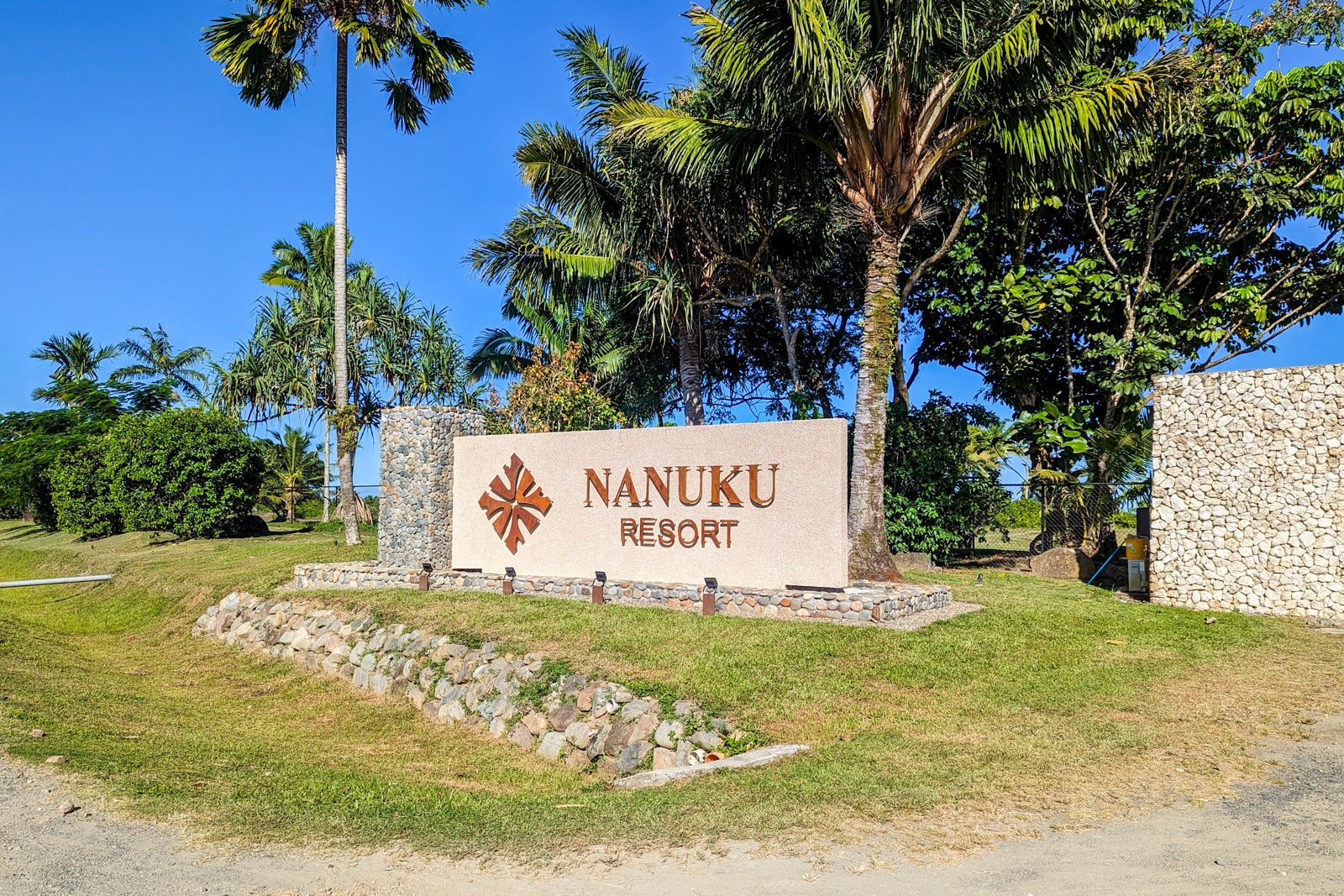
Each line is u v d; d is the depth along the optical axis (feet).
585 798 21.77
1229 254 60.85
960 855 16.26
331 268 102.12
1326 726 24.66
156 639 52.37
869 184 42.91
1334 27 55.93
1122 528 65.31
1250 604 40.75
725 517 38.78
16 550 96.12
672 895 14.82
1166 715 25.76
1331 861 15.71
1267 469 41.06
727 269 64.75
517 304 82.94
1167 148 54.80
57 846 17.28
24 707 29.45
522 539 45.21
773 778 21.31
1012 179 45.70
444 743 31.86
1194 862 15.75
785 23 38.81
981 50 40.81
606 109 56.34
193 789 21.70
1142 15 54.08
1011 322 58.75
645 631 35.06
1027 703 27.20
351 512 68.13
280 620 47.88
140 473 80.02
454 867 16.46
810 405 60.49
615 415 68.28
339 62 70.90
